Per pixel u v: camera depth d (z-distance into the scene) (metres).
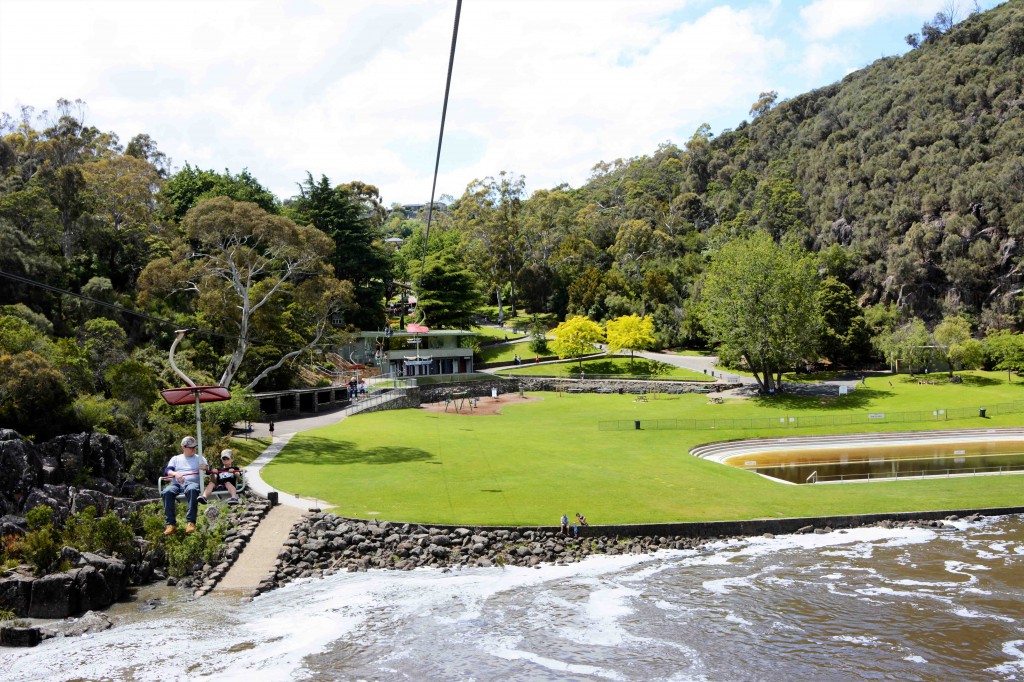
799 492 58.50
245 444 65.44
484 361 140.88
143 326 83.25
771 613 35.06
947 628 33.31
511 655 30.19
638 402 113.44
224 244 75.31
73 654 29.23
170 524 14.68
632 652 30.67
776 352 108.38
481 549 42.81
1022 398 101.88
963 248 154.88
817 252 186.62
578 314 160.75
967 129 182.00
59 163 108.06
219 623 32.81
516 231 189.00
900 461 76.12
